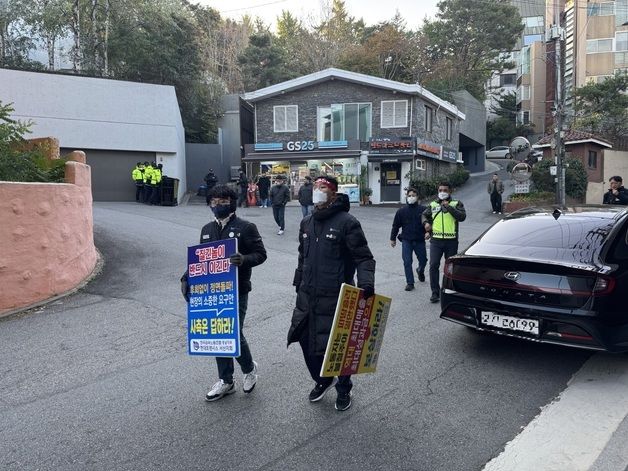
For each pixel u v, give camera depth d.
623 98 34.19
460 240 13.73
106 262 9.69
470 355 5.10
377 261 10.70
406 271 8.02
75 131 21.14
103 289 7.95
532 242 5.15
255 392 4.30
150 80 30.58
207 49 43.09
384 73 41.88
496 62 49.16
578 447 3.39
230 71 44.12
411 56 43.03
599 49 42.12
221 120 34.28
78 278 8.21
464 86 43.66
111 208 18.88
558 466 3.17
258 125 26.97
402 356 5.08
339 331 3.61
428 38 46.44
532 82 51.78
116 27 28.94
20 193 6.98
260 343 5.52
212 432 3.63
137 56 29.23
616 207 5.60
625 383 4.40
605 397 4.13
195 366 4.93
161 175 21.11
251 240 4.13
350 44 44.75
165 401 4.17
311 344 3.77
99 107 21.55
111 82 21.72
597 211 5.46
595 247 4.72
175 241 12.01
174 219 16.17
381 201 25.61
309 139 26.50
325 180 3.80
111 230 13.08
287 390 4.33
